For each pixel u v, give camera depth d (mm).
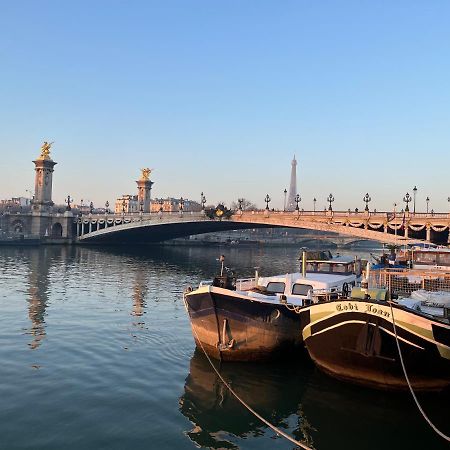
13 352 21969
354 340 17266
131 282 51562
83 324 28656
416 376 16703
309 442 14070
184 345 24359
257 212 83438
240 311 20594
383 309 16531
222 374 19922
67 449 12781
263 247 172625
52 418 14734
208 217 90438
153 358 21750
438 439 14414
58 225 132000
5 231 131750
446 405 16859
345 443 14078
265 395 17656
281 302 21969
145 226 104062
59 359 21031
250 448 13547
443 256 27750
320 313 18188
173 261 86125
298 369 20891
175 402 16562
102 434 13781
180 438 13852
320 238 165500
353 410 16359
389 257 33906
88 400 16328
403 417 15836
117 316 31609
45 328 27297
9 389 17109
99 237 122375
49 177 133250
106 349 22984
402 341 16344
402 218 62875
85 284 48438
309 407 16609
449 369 16438
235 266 82562
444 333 16016
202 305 21250
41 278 52188
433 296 19953
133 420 14875
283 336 21609
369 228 68812
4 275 53719
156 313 33219
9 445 12859
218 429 14641
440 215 62219
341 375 18406
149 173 148750
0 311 32125
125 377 18906
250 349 20984
